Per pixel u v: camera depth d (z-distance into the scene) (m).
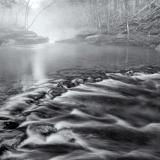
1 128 5.55
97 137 5.17
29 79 11.22
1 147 4.64
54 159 4.30
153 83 10.35
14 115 6.40
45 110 6.66
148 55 21.31
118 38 35.75
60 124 5.77
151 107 7.38
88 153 4.51
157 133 5.49
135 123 6.06
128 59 18.73
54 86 9.64
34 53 23.89
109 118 6.32
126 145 4.89
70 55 21.80
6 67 14.84
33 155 4.42
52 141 4.89
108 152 4.57
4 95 8.26
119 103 7.58
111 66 15.41
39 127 5.49
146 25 38.78
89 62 17.27
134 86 9.73
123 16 50.03
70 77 11.72
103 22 53.38
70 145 4.77
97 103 7.49
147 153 4.59
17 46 34.16
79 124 5.83
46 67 14.98
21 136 5.11
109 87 9.36
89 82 10.41
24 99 7.75
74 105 7.19
